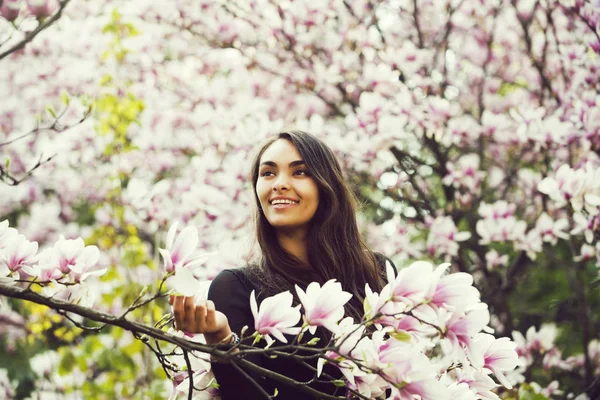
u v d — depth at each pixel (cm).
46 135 558
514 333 418
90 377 469
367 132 455
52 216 603
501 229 429
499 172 542
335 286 142
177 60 544
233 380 178
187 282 134
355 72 500
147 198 414
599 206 336
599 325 502
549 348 415
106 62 531
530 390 364
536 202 495
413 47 480
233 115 490
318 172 218
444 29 523
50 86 538
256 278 206
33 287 367
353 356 143
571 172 320
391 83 479
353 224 225
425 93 482
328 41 499
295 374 187
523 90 537
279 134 229
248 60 516
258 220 224
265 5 505
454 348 140
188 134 508
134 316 419
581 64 451
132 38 510
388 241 470
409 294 139
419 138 499
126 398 430
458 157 522
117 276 426
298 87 515
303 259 220
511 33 528
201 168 466
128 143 525
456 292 139
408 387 139
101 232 484
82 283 157
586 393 385
